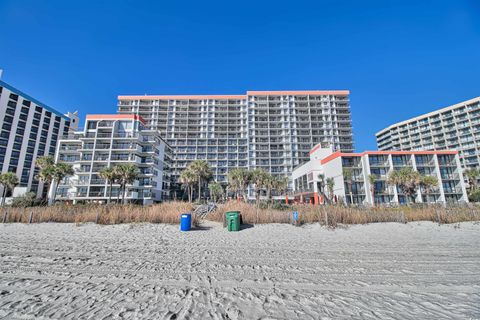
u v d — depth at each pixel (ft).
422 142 270.26
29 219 49.37
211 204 68.03
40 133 207.00
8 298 12.02
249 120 263.49
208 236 35.35
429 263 19.56
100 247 26.27
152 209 52.26
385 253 23.67
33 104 202.90
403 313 10.70
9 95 185.37
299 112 271.90
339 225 46.62
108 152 149.28
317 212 51.29
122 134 153.28
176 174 240.73
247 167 245.04
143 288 13.70
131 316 10.29
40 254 22.38
